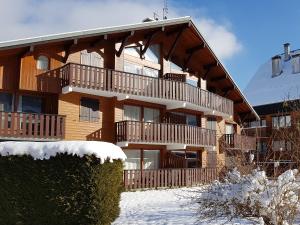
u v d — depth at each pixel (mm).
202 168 21500
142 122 19016
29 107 17234
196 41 22859
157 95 19797
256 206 6289
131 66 20328
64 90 17016
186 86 21359
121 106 19375
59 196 7480
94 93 18062
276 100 37625
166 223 9375
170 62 22812
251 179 6352
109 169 7844
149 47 21625
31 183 7695
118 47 19688
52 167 7590
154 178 18984
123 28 17938
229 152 8531
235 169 6922
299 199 6316
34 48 16547
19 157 7828
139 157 20453
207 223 8672
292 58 41344
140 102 20469
